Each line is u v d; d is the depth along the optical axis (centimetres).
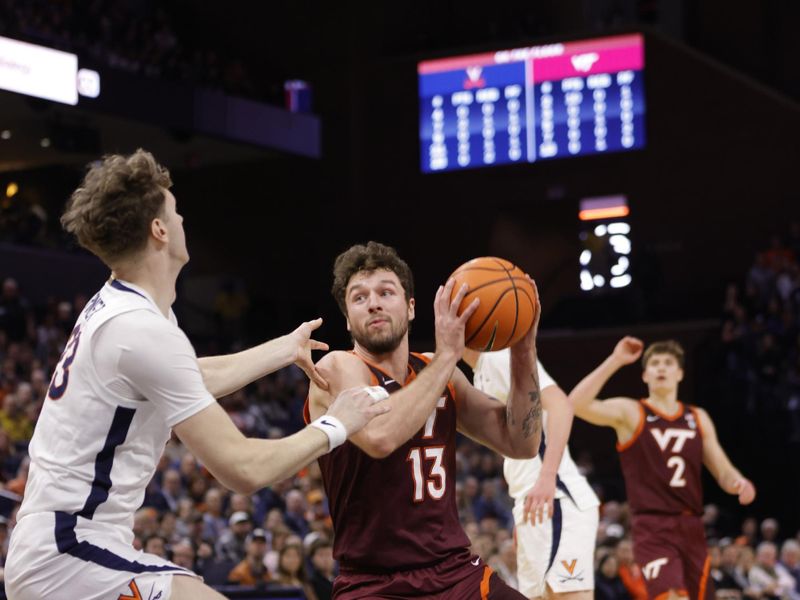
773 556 1151
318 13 2130
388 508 348
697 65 1958
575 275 2009
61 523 283
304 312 2097
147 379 286
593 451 1770
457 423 380
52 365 1395
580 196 1959
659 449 631
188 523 976
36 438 295
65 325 1531
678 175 1961
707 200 1955
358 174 2100
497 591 350
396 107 2086
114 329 288
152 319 290
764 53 2092
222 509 1090
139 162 299
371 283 356
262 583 838
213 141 1834
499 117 1981
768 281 1775
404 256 2072
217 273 2183
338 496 355
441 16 2170
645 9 2177
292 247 2139
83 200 298
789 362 1628
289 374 1647
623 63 1927
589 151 1944
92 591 282
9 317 1478
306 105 1986
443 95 2014
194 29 2159
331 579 848
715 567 1091
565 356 1856
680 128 1962
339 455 352
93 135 1719
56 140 1678
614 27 1934
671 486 627
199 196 2209
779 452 1579
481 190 2014
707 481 1625
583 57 1941
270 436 1351
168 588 288
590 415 620
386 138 2091
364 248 364
